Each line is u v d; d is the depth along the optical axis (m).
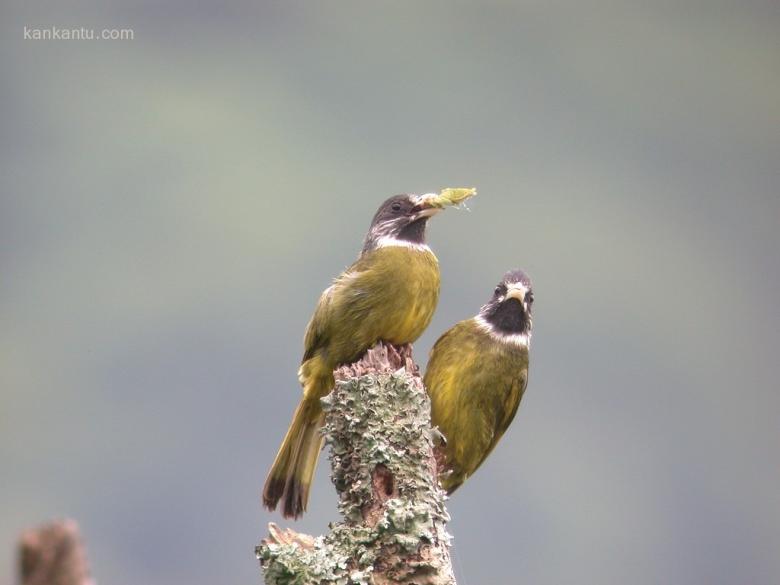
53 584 3.14
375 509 5.80
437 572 5.55
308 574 5.45
